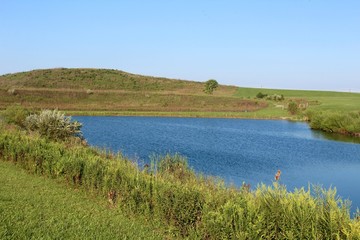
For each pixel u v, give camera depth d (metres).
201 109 93.56
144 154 33.00
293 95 155.50
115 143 39.72
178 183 13.11
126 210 13.75
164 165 19.03
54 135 27.75
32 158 19.41
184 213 11.59
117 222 12.47
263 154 37.41
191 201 11.51
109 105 93.56
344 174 29.03
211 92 145.38
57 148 19.39
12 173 18.31
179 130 56.25
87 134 46.38
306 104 99.44
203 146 40.84
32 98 89.06
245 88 177.12
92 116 73.25
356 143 48.88
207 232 10.81
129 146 37.97
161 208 12.35
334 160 35.25
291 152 39.56
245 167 30.06
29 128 29.16
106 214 13.25
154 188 12.86
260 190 11.20
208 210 10.90
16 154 21.16
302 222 9.33
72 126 29.73
